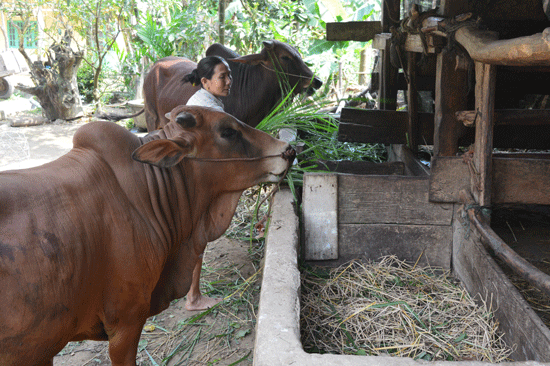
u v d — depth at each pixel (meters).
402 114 4.76
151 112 6.00
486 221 3.28
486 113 3.17
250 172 2.79
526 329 2.48
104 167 2.34
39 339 1.95
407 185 3.67
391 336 2.83
